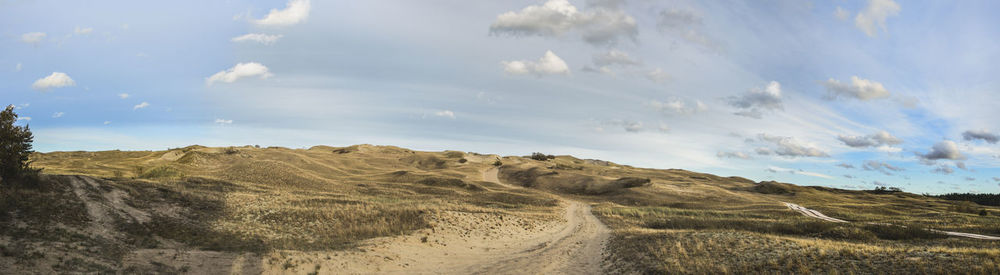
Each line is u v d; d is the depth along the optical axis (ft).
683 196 296.71
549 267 84.58
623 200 290.15
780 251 75.82
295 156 416.46
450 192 270.26
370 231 107.24
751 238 90.38
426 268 79.87
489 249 104.78
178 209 109.09
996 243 100.32
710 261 75.56
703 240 93.30
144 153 434.30
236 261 67.51
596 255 96.32
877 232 122.21
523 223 148.15
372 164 511.81
